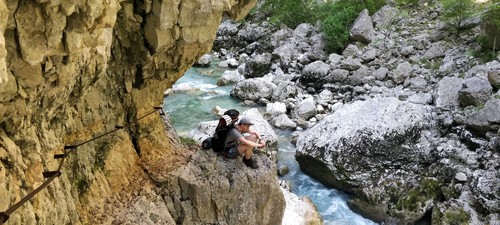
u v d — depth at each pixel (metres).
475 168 9.65
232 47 20.42
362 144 10.22
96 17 3.62
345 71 15.38
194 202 6.16
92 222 5.24
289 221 8.48
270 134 11.61
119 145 6.05
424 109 11.45
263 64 17.12
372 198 9.38
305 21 19.59
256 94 14.95
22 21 3.21
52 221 4.14
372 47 16.25
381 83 14.79
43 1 3.20
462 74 13.84
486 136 10.34
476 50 14.75
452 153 10.09
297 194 10.06
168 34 5.40
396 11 17.75
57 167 4.56
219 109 13.81
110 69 5.59
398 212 9.20
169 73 6.41
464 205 8.78
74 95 4.52
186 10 5.16
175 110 13.92
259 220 6.86
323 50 17.02
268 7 20.98
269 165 6.89
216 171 6.37
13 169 3.64
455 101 12.12
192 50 6.00
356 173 9.88
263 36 19.78
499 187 8.83
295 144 12.30
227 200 6.34
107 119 5.72
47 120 4.33
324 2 19.38
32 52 3.35
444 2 15.52
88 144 5.39
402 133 10.45
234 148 6.53
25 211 3.67
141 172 6.24
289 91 14.95
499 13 14.01
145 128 6.56
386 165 10.05
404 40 16.44
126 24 5.23
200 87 16.06
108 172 5.81
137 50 5.59
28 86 3.59
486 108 10.49
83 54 3.97
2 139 3.55
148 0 4.97
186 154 6.72
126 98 6.04
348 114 11.08
